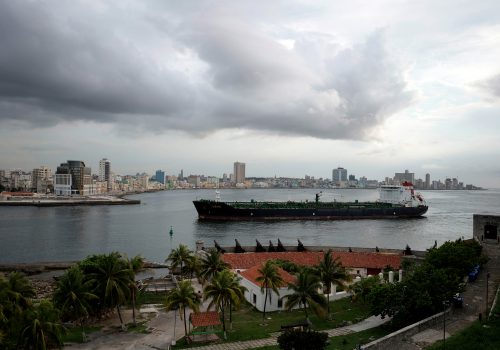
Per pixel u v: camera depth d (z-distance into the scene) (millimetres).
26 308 58594
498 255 98438
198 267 94625
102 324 71812
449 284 63688
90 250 174500
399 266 100000
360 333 61062
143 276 126000
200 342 60875
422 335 55531
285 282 77188
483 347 50719
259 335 62781
